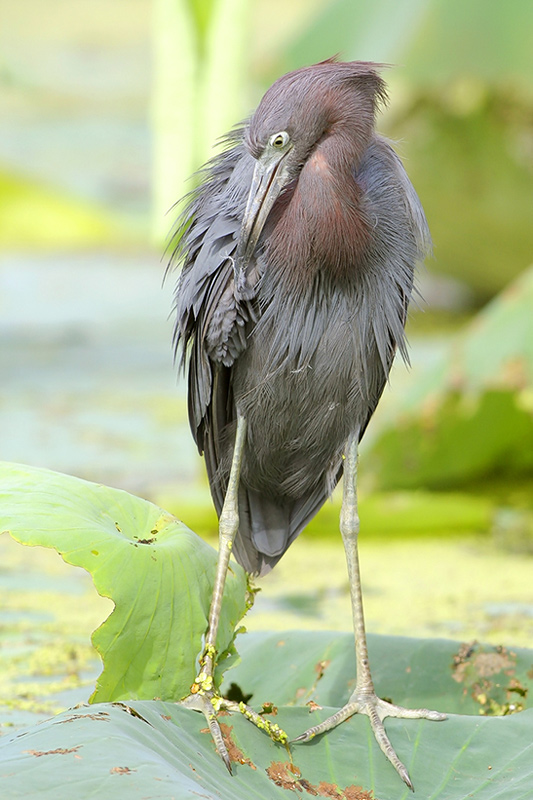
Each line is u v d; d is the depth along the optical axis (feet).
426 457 44.32
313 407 20.97
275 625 31.32
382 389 21.84
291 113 19.49
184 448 53.11
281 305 20.17
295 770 18.01
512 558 39.50
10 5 195.11
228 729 18.30
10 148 144.77
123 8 197.67
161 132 43.93
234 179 20.53
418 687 22.88
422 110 73.05
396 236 20.75
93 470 48.01
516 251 79.61
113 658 19.74
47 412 60.18
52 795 14.60
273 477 22.26
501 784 17.89
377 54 63.67
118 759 15.55
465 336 44.19
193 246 20.99
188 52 43.39
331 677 23.26
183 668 20.24
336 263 19.85
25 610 32.07
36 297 95.66
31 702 24.45
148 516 21.63
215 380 21.15
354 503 21.11
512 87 64.49
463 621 31.83
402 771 18.07
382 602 33.88
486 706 22.47
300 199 19.72
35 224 120.88
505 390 42.45
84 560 19.33
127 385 67.62
